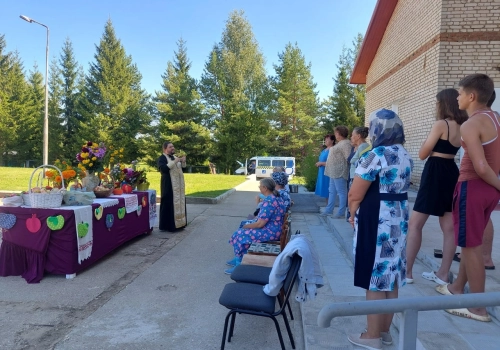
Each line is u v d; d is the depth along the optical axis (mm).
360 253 2457
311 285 2742
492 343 2535
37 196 4328
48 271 4430
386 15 12570
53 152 37531
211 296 3984
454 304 1513
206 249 5887
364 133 5844
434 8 9086
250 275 3260
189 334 3162
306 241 2846
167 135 33688
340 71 33938
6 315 3463
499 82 8523
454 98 3301
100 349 2895
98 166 5863
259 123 34562
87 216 4645
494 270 3578
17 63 43125
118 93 36188
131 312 3562
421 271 4082
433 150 3408
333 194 7965
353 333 2857
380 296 2473
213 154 35281
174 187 6875
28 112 38594
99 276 4551
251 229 4453
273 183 4477
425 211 3453
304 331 2986
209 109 35125
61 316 3457
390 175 2371
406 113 11047
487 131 2639
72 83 41469
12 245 4414
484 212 2754
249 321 3436
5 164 37812
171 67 36281
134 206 6074
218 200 10773
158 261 5215
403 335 1538
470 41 8625
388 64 12805
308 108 35125
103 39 37938
